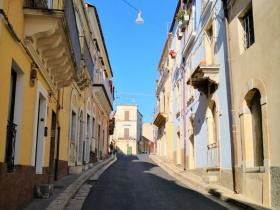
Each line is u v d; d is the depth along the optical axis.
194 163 21.30
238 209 11.23
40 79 11.41
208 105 18.00
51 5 13.29
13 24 8.52
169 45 34.06
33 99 10.64
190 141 23.39
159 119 40.34
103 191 14.41
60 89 15.73
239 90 13.76
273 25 11.14
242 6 13.65
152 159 40.66
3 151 7.97
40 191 11.33
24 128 9.77
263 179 11.62
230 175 14.54
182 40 26.48
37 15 9.52
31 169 10.62
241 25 14.03
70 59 12.68
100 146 34.88
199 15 19.97
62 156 17.30
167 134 35.47
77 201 11.94
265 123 11.49
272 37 11.21
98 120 32.94
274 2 11.09
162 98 41.03
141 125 88.19
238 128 13.87
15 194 8.91
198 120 20.45
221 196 13.12
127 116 79.50
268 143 11.34
